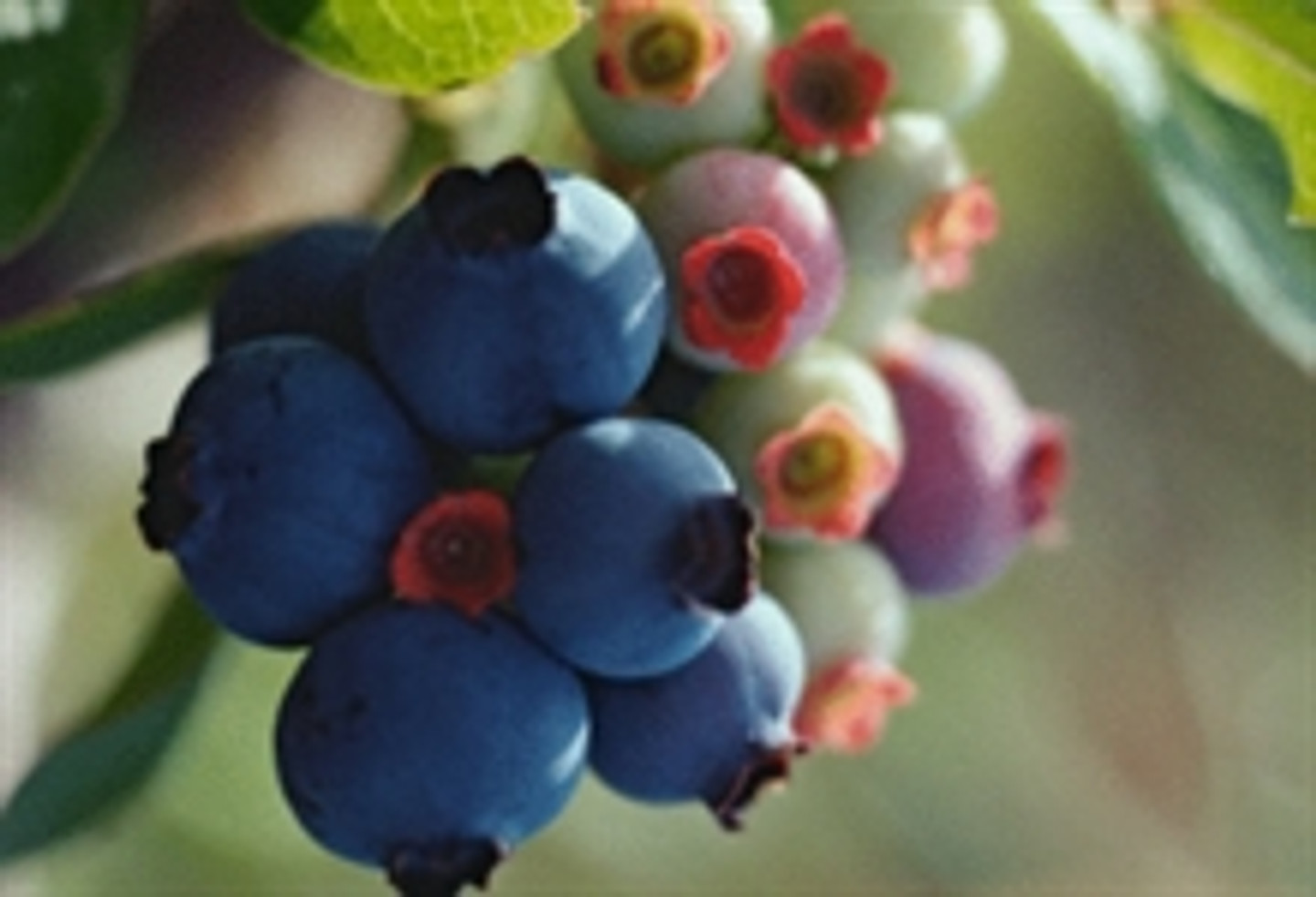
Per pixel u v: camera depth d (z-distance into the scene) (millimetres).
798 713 255
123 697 260
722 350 240
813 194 245
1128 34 259
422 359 232
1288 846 563
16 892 284
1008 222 432
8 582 300
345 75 234
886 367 261
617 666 233
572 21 234
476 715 230
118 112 236
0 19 234
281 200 279
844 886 440
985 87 259
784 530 248
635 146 248
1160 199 251
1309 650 568
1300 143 260
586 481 231
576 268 232
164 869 362
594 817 425
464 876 231
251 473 231
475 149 266
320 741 231
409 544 231
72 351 250
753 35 248
